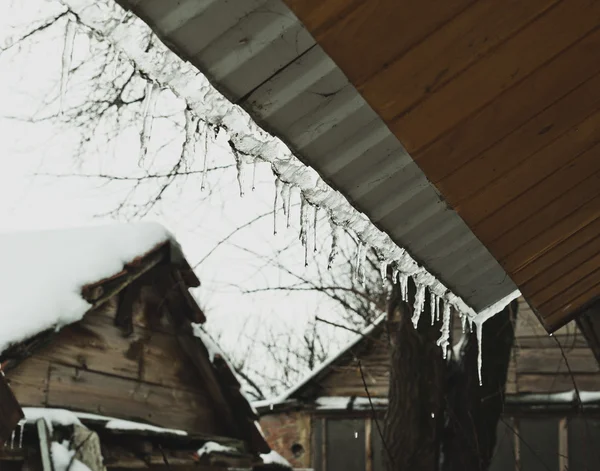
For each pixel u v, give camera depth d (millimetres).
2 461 5805
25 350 6039
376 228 2166
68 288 6605
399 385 5832
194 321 8242
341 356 13320
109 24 1261
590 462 11047
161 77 1398
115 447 6977
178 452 7797
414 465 5680
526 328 11984
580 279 2996
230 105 1513
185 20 1267
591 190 2174
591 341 4414
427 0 1266
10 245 7555
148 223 7621
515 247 2445
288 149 1702
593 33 1473
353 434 13367
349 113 1614
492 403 5973
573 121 1766
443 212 2164
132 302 7535
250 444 8773
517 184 2010
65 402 6664
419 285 2812
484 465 5875
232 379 8469
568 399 11422
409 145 1694
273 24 1311
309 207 2119
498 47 1439
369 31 1300
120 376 7371
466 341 6043
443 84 1497
